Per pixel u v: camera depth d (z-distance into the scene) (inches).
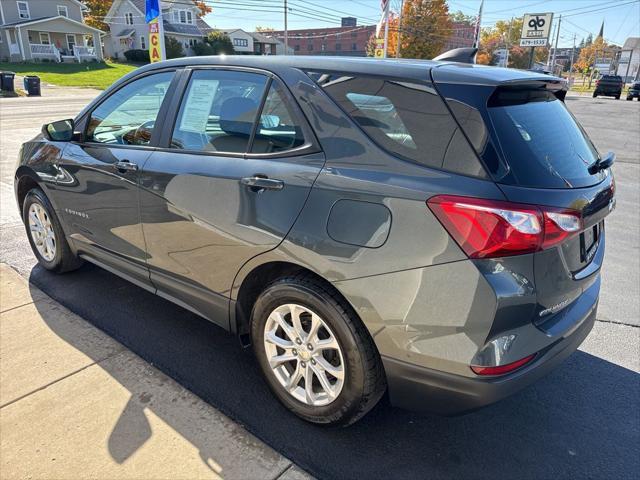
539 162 77.7
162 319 135.0
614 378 117.0
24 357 114.8
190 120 109.5
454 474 87.4
